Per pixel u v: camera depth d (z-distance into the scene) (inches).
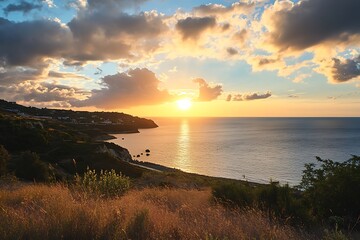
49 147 2647.6
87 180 479.8
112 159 2409.0
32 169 1020.5
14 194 362.3
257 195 393.7
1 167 960.3
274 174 2891.2
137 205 301.1
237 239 202.7
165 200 395.9
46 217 210.7
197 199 434.3
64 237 179.8
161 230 209.0
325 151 4704.7
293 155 4281.5
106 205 282.7
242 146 5664.4
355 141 6432.1
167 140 7342.5
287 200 362.6
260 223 259.8
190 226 229.1
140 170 2311.8
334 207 398.6
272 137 7780.5
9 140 2485.2
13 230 176.4
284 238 227.9
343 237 219.3
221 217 268.4
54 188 425.4
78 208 233.5
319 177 467.8
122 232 191.8
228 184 425.4
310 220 336.2
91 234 185.8
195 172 3110.2
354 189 394.0
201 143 6456.7
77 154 2427.4
